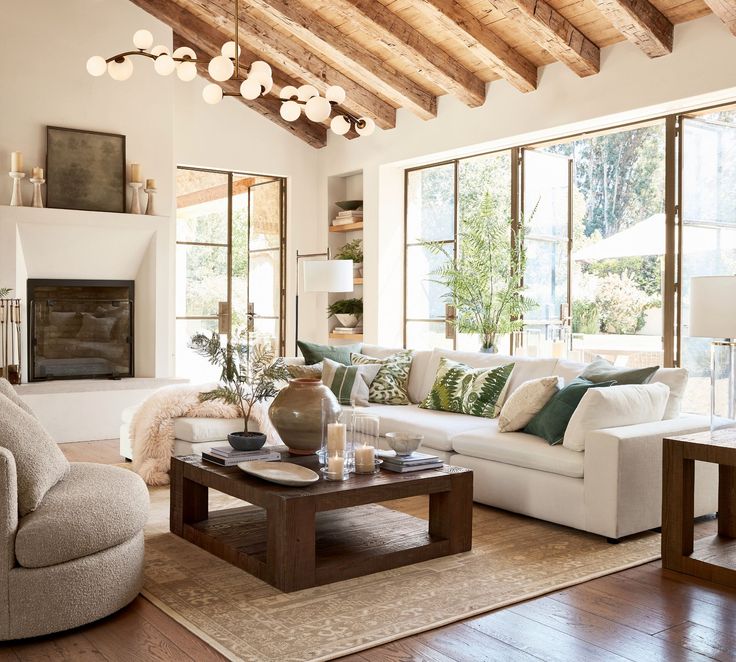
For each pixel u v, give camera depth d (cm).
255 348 402
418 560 345
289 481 321
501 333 668
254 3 630
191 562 343
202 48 737
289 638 263
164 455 507
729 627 277
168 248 726
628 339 1027
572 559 351
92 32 694
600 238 1162
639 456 379
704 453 325
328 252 881
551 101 625
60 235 676
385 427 506
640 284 1096
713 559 331
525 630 273
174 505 387
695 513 411
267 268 870
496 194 812
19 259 666
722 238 602
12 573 255
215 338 391
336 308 859
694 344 577
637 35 528
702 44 521
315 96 466
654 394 416
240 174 849
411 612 287
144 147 722
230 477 342
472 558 352
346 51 679
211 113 808
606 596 306
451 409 524
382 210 810
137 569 295
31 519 261
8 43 659
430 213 791
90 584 269
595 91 591
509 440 427
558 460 394
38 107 672
